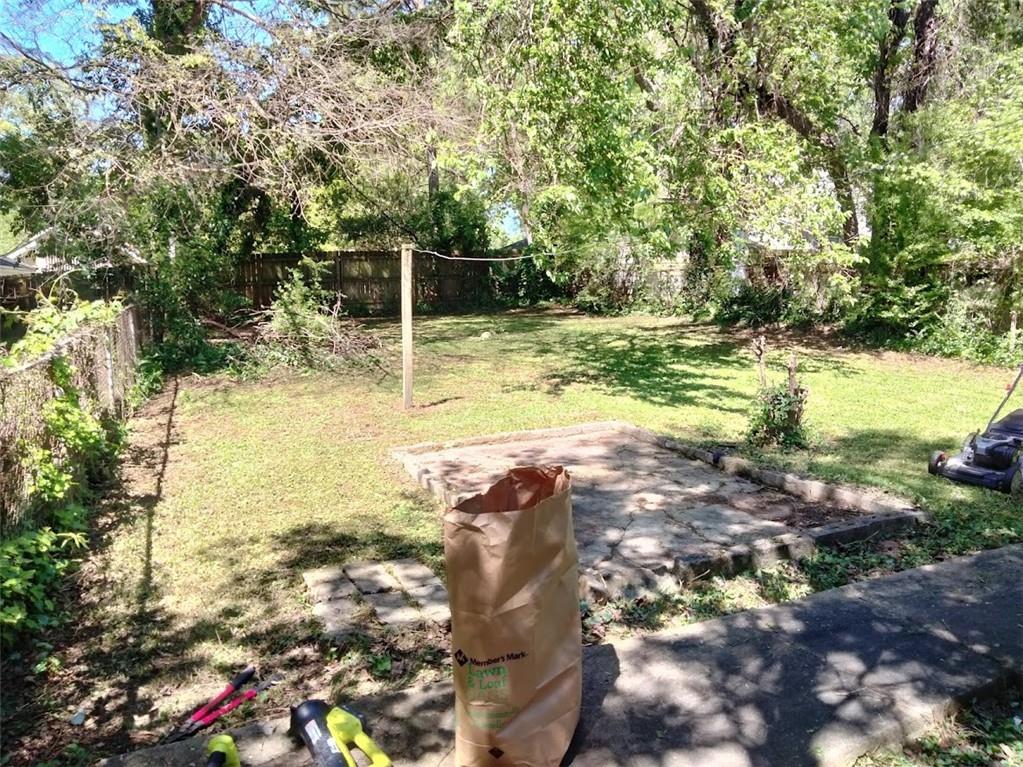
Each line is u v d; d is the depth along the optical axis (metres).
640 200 8.87
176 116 11.27
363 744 2.40
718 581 4.20
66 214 10.37
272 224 17.91
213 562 4.44
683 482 5.95
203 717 2.91
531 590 2.27
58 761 2.69
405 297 8.62
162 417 8.34
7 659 3.37
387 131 12.17
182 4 13.72
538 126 8.44
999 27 13.30
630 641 3.35
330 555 4.54
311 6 13.59
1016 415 6.05
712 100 11.66
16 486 4.02
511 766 2.27
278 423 8.01
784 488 5.72
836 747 2.57
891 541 4.71
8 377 4.03
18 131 10.84
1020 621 3.49
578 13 7.98
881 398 9.16
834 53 11.48
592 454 6.84
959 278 12.52
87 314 6.39
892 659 3.15
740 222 10.66
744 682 2.99
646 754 2.54
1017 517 5.00
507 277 22.41
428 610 3.81
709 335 15.23
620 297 20.17
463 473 6.05
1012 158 11.27
